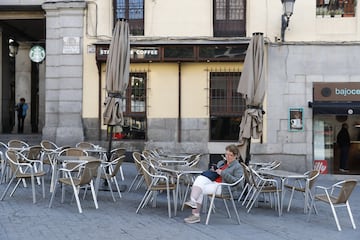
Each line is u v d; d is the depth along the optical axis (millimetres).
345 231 7461
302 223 7957
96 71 15625
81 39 15656
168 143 15320
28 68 22641
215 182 7852
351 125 15219
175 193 8352
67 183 8250
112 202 9180
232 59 14844
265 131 15047
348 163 15188
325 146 15219
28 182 11172
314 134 15242
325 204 9875
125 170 13914
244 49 14789
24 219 7508
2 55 19594
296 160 14992
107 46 15234
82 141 15500
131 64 15477
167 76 15406
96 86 15602
